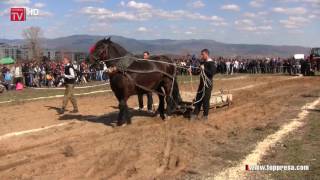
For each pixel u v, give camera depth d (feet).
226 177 27.89
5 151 35.06
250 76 137.49
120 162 31.30
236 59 165.27
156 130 42.29
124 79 42.57
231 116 51.08
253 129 43.06
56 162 31.32
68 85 55.06
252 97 72.49
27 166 30.32
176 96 48.83
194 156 32.83
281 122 46.83
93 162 31.22
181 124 45.50
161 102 48.70
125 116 45.16
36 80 106.52
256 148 35.12
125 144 36.58
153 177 28.02
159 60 46.57
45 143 37.81
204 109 48.29
